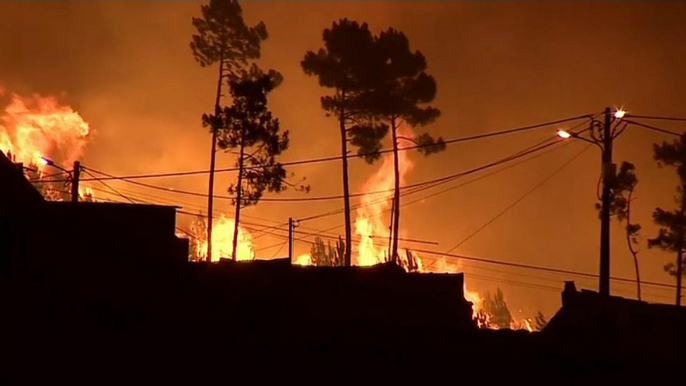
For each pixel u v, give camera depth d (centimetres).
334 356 2162
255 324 2253
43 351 1956
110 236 2259
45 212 2220
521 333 2514
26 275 2109
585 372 2311
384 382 2152
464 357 2261
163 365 2033
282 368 2106
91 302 2097
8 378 1886
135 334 2069
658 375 2330
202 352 2083
